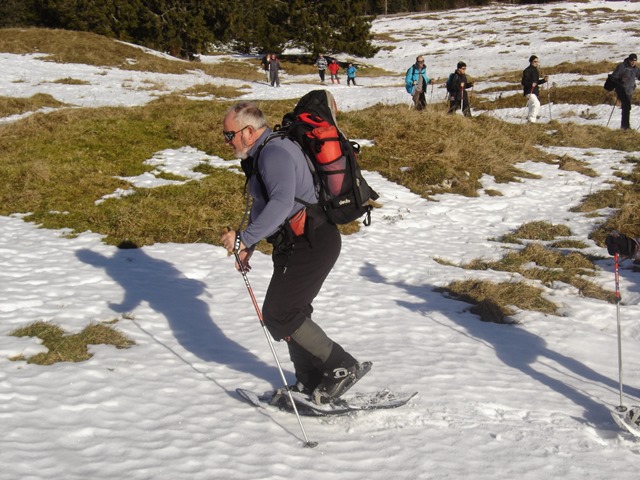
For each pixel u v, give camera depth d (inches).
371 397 187.6
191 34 1537.9
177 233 389.7
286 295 168.6
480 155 584.1
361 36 1610.5
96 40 1332.4
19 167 486.9
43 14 1691.7
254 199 171.0
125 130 606.9
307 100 176.7
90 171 494.6
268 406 183.3
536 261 375.9
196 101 823.1
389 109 713.0
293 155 163.5
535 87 756.6
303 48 1737.2
